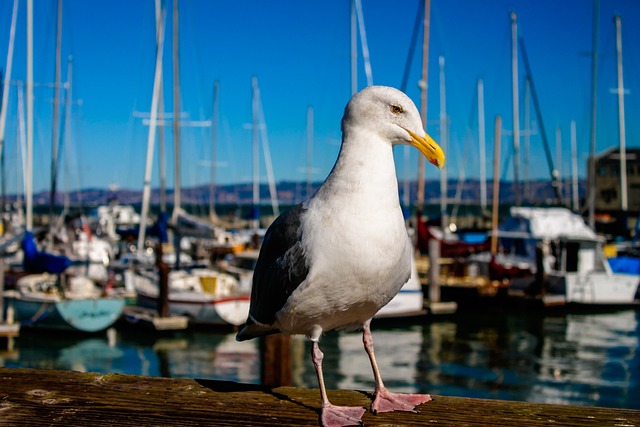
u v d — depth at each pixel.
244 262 24.34
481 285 23.95
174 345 17.34
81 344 17.55
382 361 15.53
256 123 49.53
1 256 18.16
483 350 17.03
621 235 41.78
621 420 2.97
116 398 3.24
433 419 3.01
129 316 19.20
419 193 25.94
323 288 3.02
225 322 18.66
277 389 3.42
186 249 32.31
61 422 2.95
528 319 21.72
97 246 26.36
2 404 3.15
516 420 2.99
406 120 3.03
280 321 3.25
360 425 2.94
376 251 2.96
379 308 3.22
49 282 20.06
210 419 2.99
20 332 18.55
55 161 29.53
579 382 13.80
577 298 23.00
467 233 38.31
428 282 23.20
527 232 25.83
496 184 30.17
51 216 29.31
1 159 26.12
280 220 3.27
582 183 73.62
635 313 22.84
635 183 64.56
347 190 3.00
